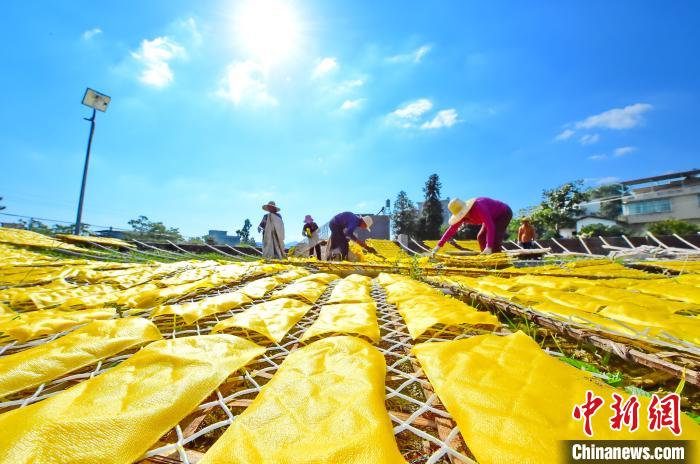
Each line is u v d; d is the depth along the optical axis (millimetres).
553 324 1638
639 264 5156
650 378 1293
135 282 3225
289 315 1747
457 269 4656
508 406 755
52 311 1819
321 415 730
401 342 1421
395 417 812
